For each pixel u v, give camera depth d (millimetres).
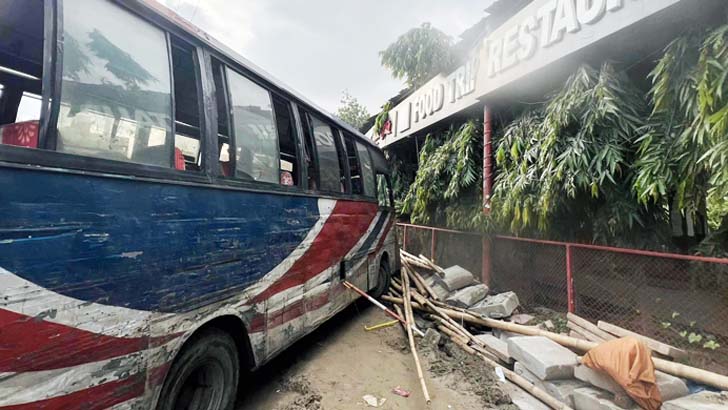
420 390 3070
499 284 5715
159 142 1817
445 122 7125
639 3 3217
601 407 2543
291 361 3531
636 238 4047
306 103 3578
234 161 2387
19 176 1184
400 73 8406
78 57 1464
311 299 3312
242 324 2371
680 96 3086
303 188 3254
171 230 1794
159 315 1707
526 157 4590
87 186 1402
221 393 2238
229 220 2244
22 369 1175
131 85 1698
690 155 3123
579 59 4027
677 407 2332
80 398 1355
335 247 3869
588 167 3807
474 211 6207
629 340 2621
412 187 8398
